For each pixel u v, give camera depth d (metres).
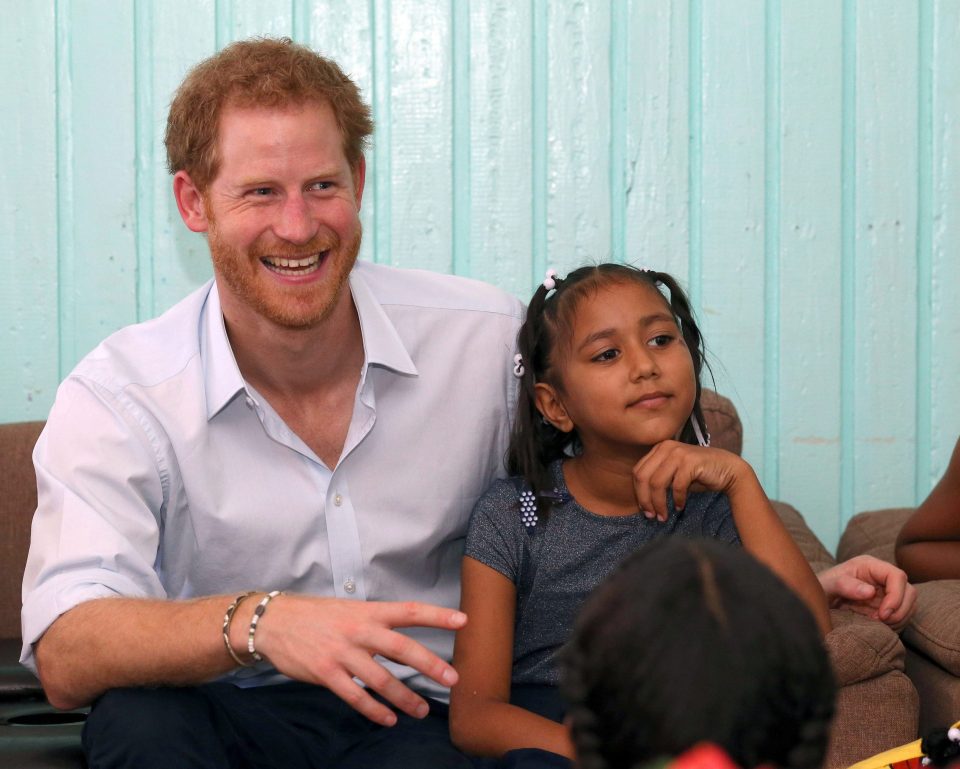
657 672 0.51
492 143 2.55
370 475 1.68
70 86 2.53
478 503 1.71
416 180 2.56
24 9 2.52
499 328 1.81
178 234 2.55
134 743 1.29
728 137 2.55
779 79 2.54
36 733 1.62
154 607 1.40
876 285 2.56
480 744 1.48
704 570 0.53
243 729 1.47
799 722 0.51
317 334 1.61
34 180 2.54
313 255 1.58
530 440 1.72
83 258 2.55
